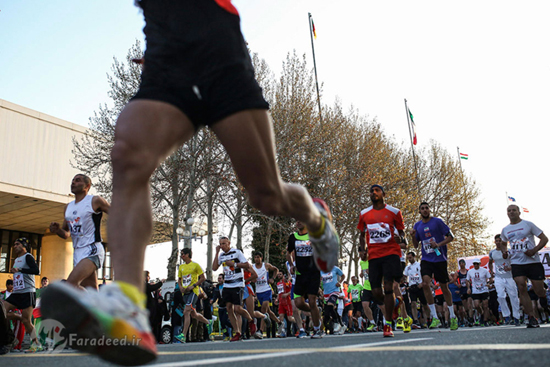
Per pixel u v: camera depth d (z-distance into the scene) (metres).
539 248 7.34
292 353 2.52
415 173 32.34
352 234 28.64
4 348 5.23
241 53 1.71
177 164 21.80
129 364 1.41
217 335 18.11
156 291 12.64
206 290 14.74
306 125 24.80
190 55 1.65
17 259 8.68
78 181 5.64
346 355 2.23
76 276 5.41
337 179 25.95
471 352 2.11
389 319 6.64
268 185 1.83
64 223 5.81
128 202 1.60
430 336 4.93
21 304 8.59
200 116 1.70
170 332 12.87
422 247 9.03
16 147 27.20
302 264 8.88
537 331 4.50
